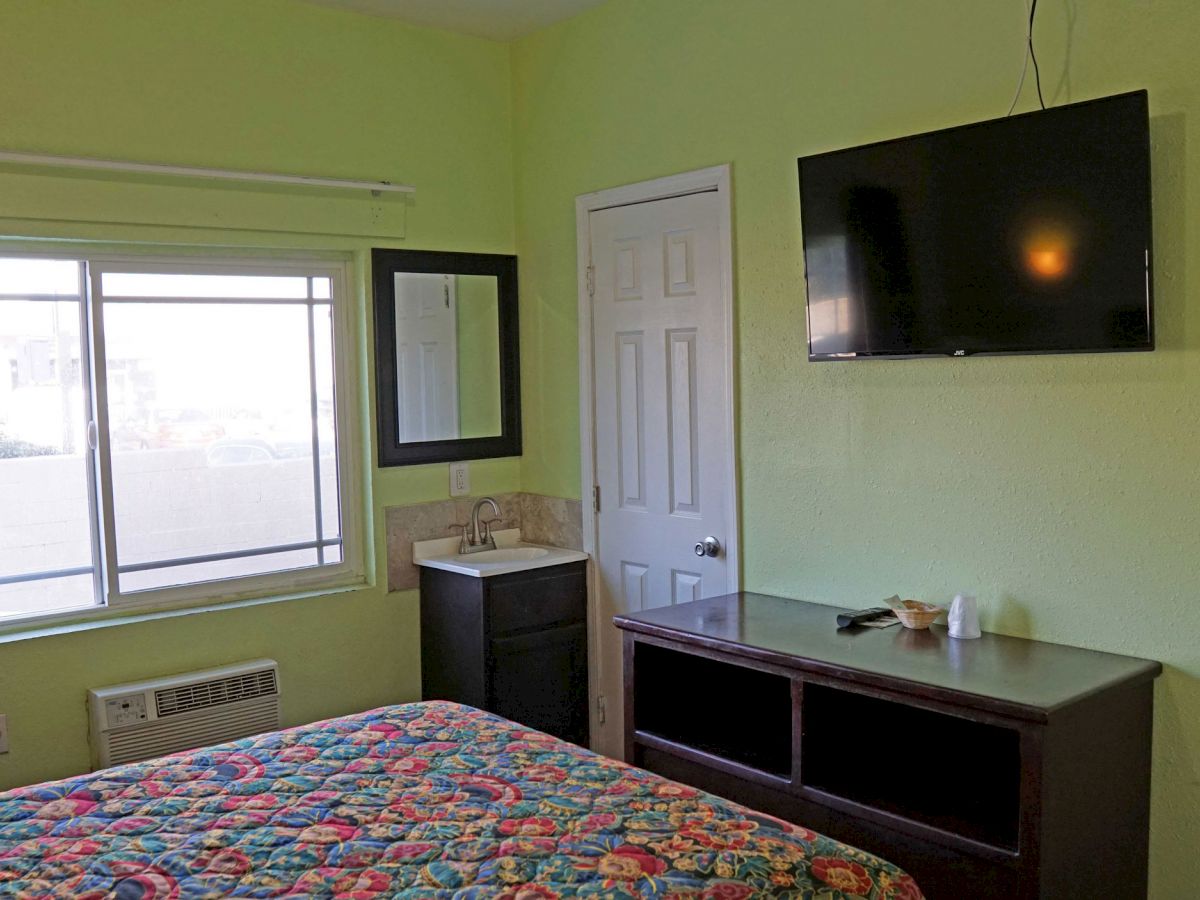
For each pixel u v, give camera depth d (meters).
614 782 2.01
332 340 3.81
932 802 2.44
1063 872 2.16
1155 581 2.40
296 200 3.59
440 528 3.99
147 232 3.30
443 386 3.99
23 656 3.11
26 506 3.22
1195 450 2.32
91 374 3.31
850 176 2.81
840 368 3.02
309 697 3.67
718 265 3.37
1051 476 2.57
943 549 2.81
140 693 3.22
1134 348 2.32
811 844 1.76
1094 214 2.35
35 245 3.19
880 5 2.87
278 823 1.85
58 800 1.97
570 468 4.00
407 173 3.87
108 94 3.22
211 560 3.57
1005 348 2.54
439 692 3.86
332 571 3.83
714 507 3.44
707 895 1.57
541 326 4.09
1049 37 2.52
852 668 2.41
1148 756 2.41
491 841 1.75
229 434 3.59
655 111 3.54
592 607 3.93
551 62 3.94
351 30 3.71
